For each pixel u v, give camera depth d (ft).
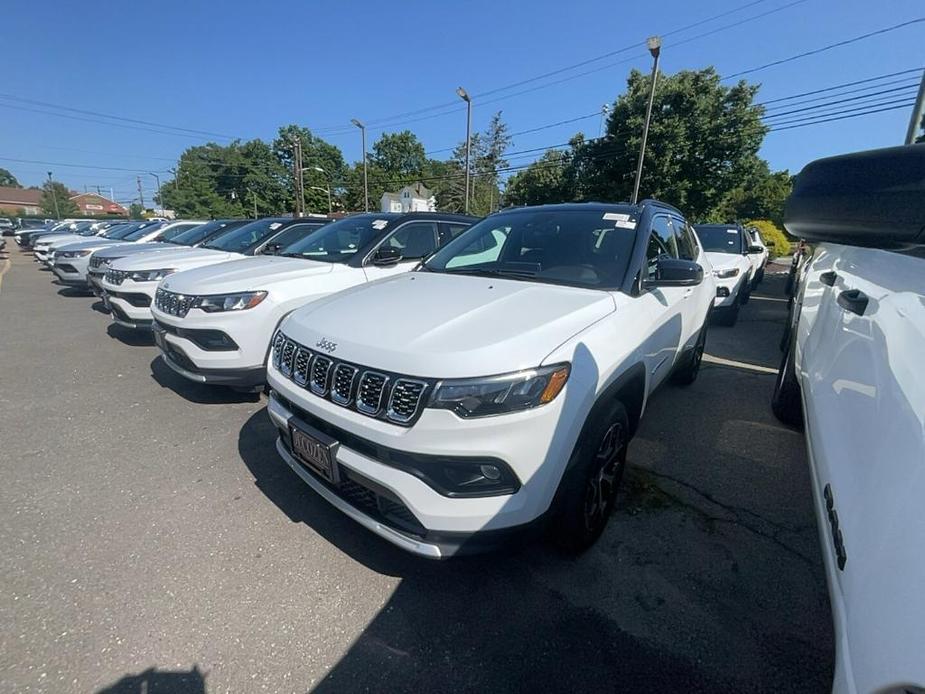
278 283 12.34
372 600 6.53
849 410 4.76
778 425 12.39
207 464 9.97
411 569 7.11
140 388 14.35
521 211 11.36
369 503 6.35
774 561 7.39
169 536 7.72
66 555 7.23
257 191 214.90
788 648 5.85
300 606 6.40
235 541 7.64
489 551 5.76
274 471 9.72
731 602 6.57
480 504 5.57
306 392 6.81
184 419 12.17
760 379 16.29
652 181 88.69
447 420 5.39
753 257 33.63
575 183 102.53
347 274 13.65
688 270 7.82
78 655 5.59
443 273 9.77
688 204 92.07
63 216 255.91
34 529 7.82
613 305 7.52
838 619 3.46
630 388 7.95
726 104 88.07
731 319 24.98
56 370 15.99
